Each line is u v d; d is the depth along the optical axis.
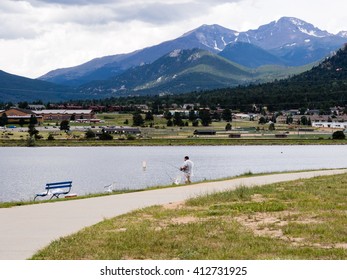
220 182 32.69
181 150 170.88
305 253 13.41
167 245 14.41
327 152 153.88
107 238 15.23
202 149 176.38
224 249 13.91
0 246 14.59
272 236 15.38
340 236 15.10
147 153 155.88
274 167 95.94
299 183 28.94
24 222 18.48
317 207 20.17
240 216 18.69
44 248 14.12
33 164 118.25
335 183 28.38
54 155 151.00
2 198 55.66
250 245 14.33
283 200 22.34
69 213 20.59
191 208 20.84
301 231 15.76
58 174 92.00
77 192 60.56
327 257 13.02
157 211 20.02
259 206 20.27
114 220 18.31
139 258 13.32
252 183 30.09
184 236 15.45
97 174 89.38
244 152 157.25
